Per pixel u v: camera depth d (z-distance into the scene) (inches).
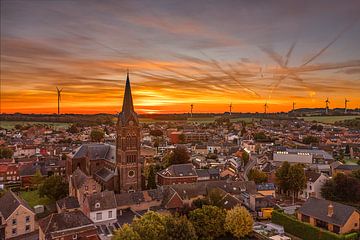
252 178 6240.2
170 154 7834.6
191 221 3656.5
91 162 5969.5
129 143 5211.6
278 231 4008.4
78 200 4630.9
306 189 5565.9
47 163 7411.4
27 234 4040.4
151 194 4729.3
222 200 4453.7
